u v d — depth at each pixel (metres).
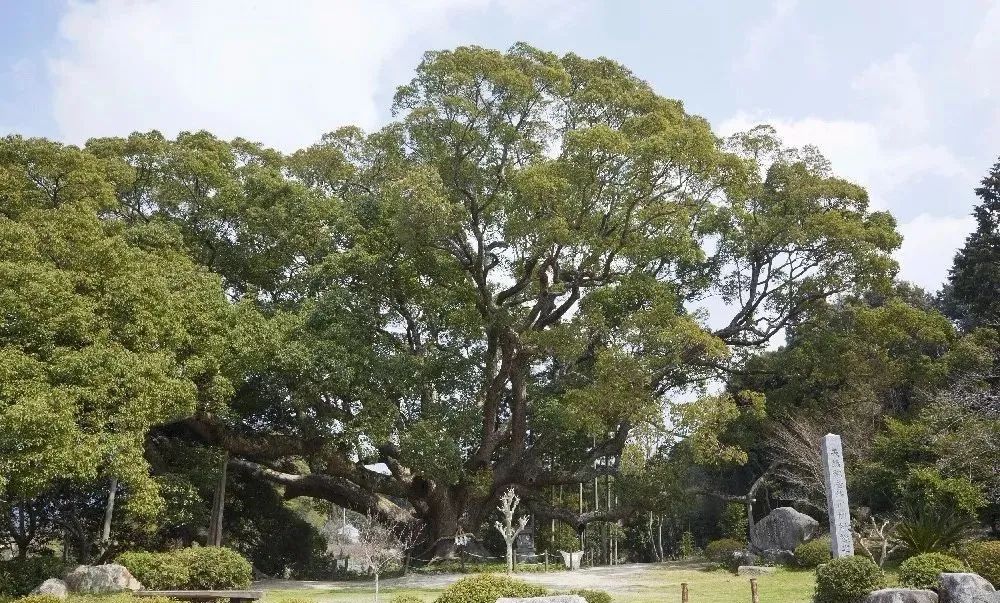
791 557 22.41
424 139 24.19
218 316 20.84
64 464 14.88
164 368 17.61
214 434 24.69
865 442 24.45
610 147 21.66
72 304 16.58
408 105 24.84
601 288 24.95
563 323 24.03
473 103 23.78
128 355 16.95
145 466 17.16
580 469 27.50
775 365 29.86
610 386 22.78
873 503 22.91
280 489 34.00
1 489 14.22
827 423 26.27
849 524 16.44
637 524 36.66
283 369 21.95
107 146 23.61
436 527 26.88
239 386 22.69
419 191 21.45
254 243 24.89
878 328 26.59
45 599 12.43
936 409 21.30
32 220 18.28
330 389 22.78
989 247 30.16
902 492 20.34
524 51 25.08
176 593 14.87
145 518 20.05
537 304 25.62
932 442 21.02
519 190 22.08
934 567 13.78
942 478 19.95
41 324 16.09
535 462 28.08
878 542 21.12
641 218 24.70
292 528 29.31
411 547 24.36
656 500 26.77
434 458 23.06
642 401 22.92
